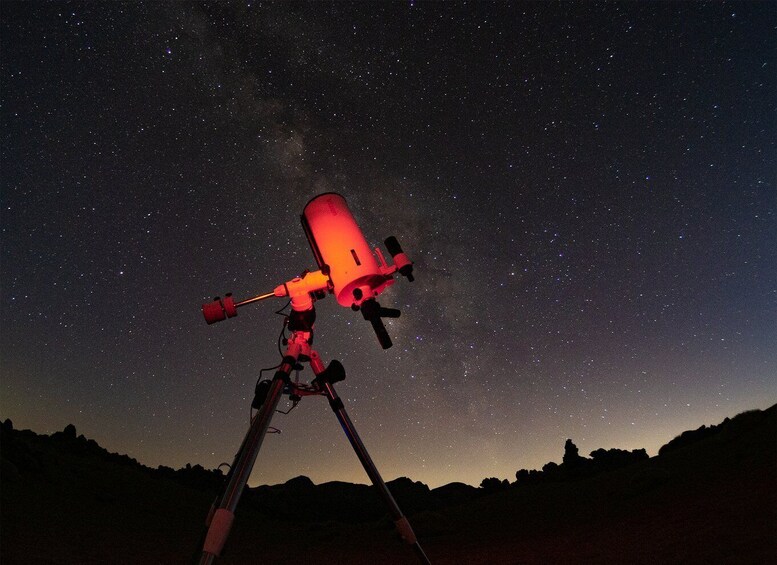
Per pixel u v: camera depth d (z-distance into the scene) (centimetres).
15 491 748
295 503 1433
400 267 298
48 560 499
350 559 712
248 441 228
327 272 297
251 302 294
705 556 356
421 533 862
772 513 422
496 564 505
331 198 323
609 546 472
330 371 291
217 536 201
